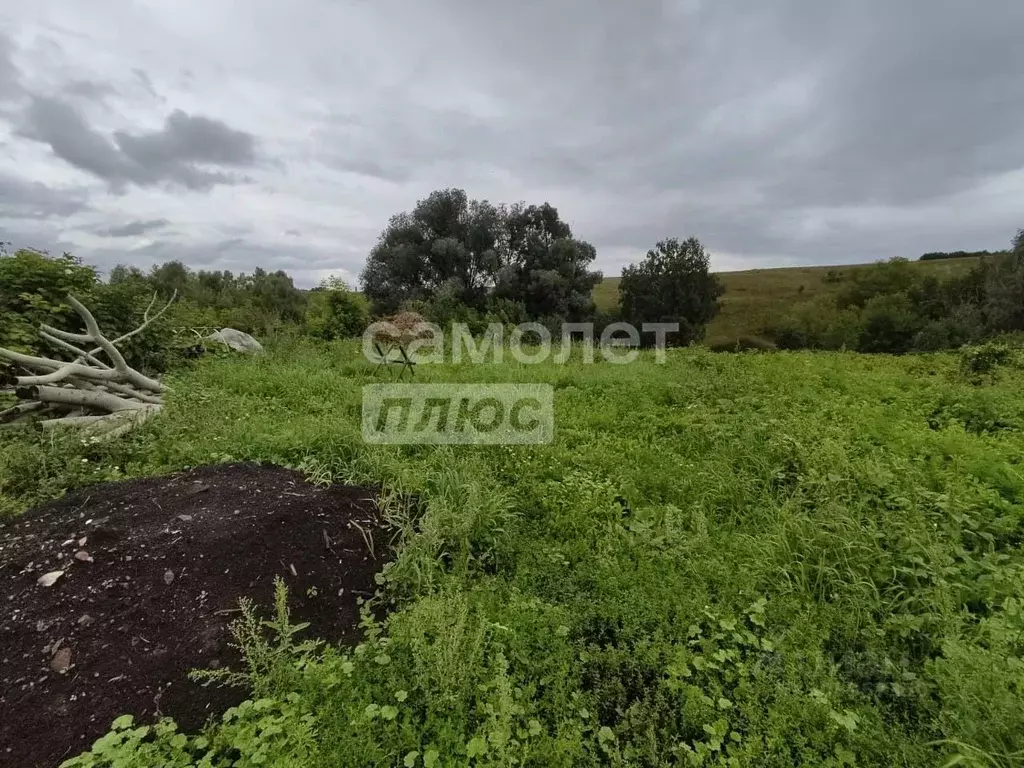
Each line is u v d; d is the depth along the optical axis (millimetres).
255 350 9594
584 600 2502
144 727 1777
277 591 2225
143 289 8547
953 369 8172
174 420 4586
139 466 3781
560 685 2000
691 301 21188
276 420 4898
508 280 18328
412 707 1913
